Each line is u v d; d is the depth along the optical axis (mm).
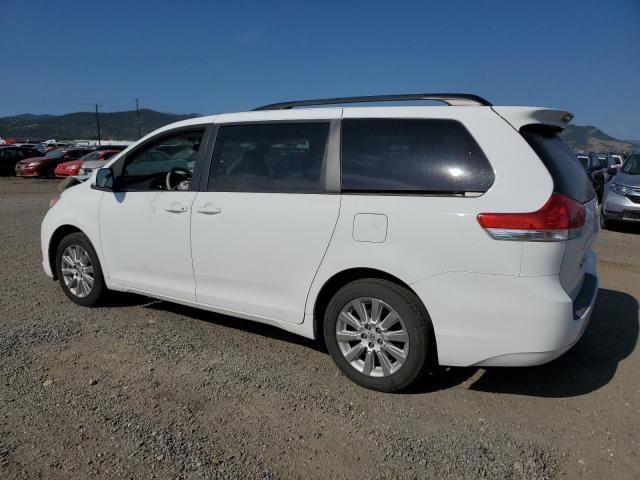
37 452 2738
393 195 3291
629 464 2711
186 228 4121
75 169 25203
